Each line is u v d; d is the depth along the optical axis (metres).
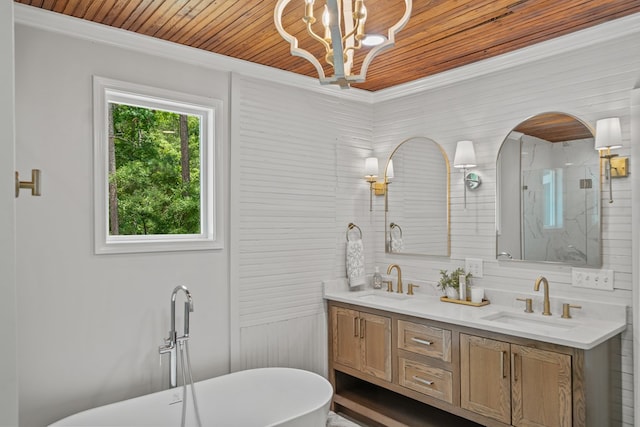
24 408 2.24
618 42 2.49
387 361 3.02
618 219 2.48
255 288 3.10
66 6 2.23
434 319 2.70
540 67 2.81
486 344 2.47
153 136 4.77
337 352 3.38
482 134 3.11
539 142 2.81
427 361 2.77
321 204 3.49
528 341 2.29
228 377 2.73
